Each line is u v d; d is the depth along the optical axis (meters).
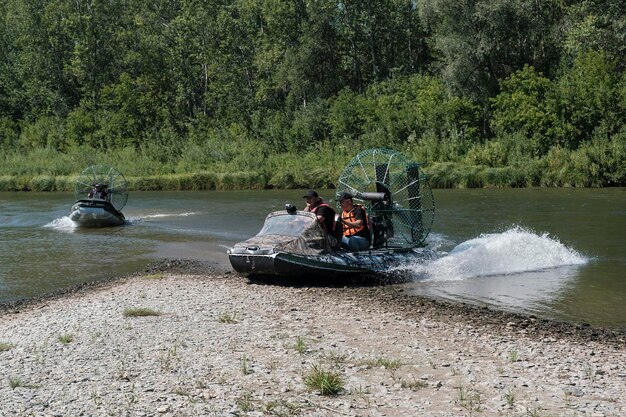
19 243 23.14
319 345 10.44
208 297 14.12
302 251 15.49
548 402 7.95
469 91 54.22
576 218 25.20
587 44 44.28
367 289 14.94
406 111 56.06
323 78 70.31
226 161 57.09
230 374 9.03
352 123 58.22
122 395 8.23
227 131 65.31
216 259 19.39
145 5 79.00
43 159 63.59
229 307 13.17
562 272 16.14
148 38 74.88
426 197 19.75
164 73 74.38
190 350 10.20
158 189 50.09
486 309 12.90
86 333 11.36
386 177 17.34
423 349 10.26
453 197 35.12
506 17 52.78
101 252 21.06
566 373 9.09
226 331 11.30
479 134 52.75
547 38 57.53
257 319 12.16
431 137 51.62
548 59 58.19
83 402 8.02
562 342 10.67
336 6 68.25
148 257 20.05
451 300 13.77
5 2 87.31
